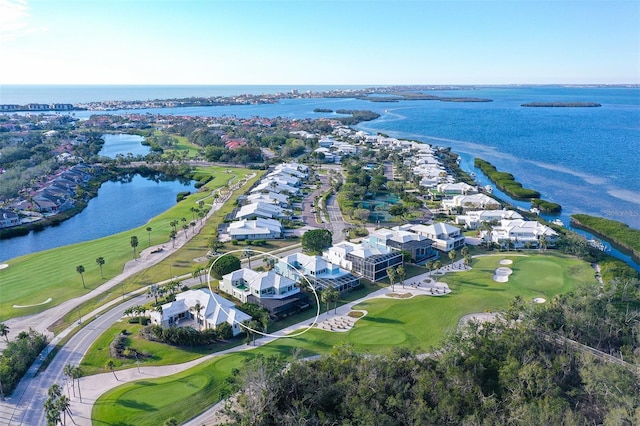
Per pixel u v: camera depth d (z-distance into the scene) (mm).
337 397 87938
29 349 105375
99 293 141625
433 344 110938
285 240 195125
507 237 187750
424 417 80188
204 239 192625
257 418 82188
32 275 156125
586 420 81438
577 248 172625
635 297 126250
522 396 86000
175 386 94562
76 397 92188
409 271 161000
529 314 111062
